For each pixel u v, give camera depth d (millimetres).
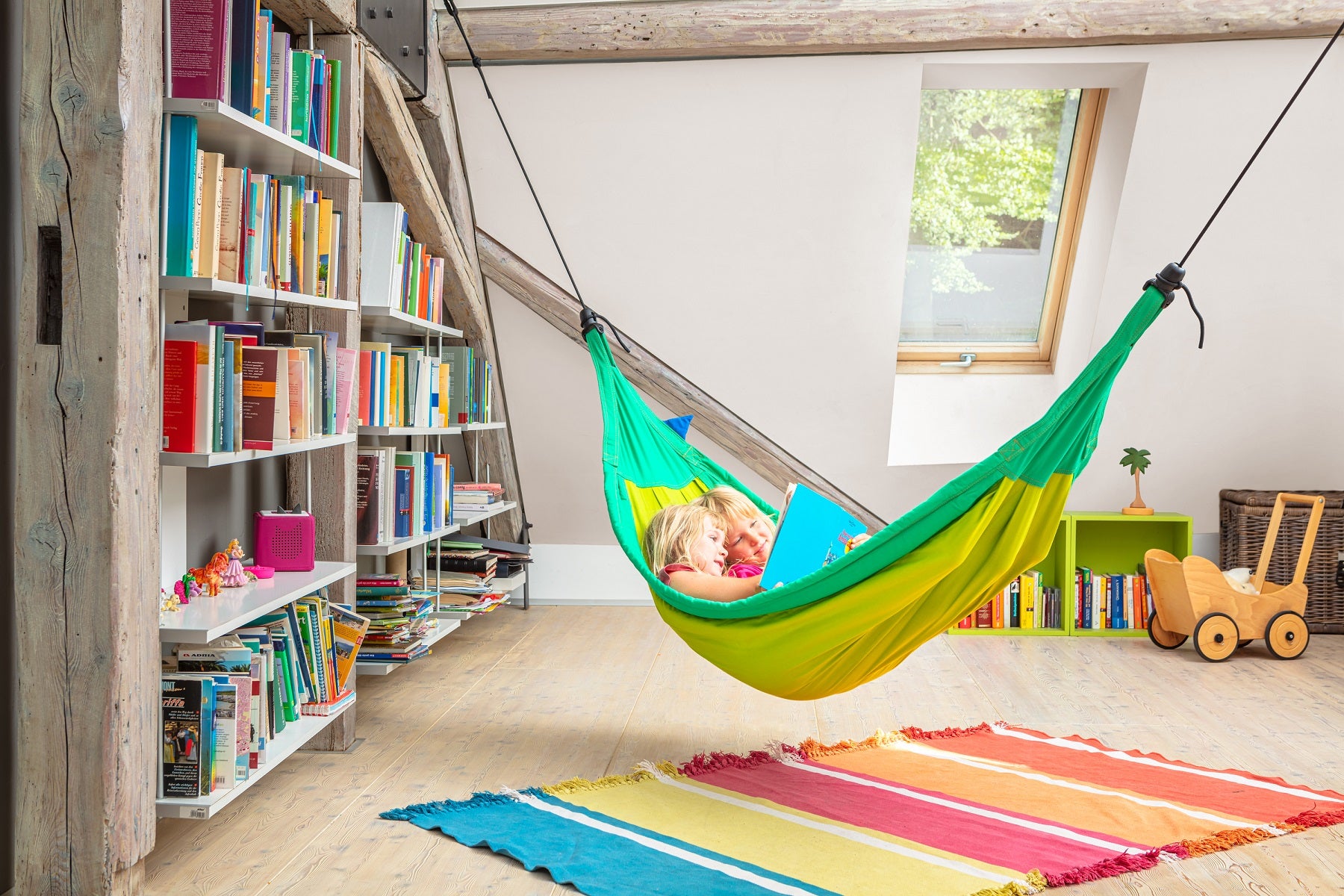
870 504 5004
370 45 3045
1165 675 3744
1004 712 3244
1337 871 2023
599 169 4074
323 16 2639
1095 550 4816
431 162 3939
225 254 2135
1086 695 3451
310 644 2518
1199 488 4902
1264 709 3289
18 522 1719
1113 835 2193
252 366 2145
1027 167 4641
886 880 1956
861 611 2268
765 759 2709
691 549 2752
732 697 3371
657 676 3643
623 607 5020
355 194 2758
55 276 1707
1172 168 4074
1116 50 3822
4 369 1828
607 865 2010
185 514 2436
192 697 1932
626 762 2699
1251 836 2176
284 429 2262
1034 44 3764
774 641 2367
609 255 4277
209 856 2076
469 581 3975
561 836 2170
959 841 2156
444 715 3127
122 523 1723
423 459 3480
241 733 2061
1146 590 4477
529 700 3303
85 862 1723
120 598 1722
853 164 4004
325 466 2775
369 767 2641
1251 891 1936
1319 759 2777
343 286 2734
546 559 5113
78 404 1697
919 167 4676
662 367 4570
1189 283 4324
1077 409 2199
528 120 3984
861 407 4641
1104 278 4430
